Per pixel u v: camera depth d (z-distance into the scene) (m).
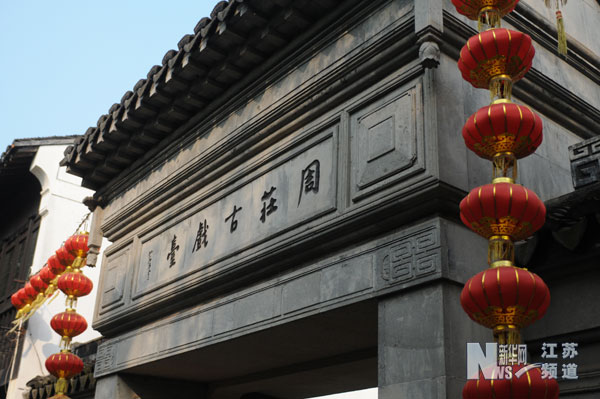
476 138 5.65
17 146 19.17
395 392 6.24
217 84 9.68
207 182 10.11
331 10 8.10
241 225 9.01
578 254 6.18
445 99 6.81
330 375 10.38
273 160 8.82
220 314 9.03
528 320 5.17
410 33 7.00
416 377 6.09
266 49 8.92
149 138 11.13
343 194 7.37
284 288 8.00
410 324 6.32
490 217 5.34
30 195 21.20
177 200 10.76
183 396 11.72
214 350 9.38
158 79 9.84
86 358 17.08
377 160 7.09
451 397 5.79
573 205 6.04
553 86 8.05
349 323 7.73
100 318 11.75
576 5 9.63
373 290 6.77
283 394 12.19
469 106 7.08
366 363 9.39
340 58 7.86
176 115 10.45
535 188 7.62
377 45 7.33
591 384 6.07
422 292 6.32
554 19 8.84
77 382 13.62
